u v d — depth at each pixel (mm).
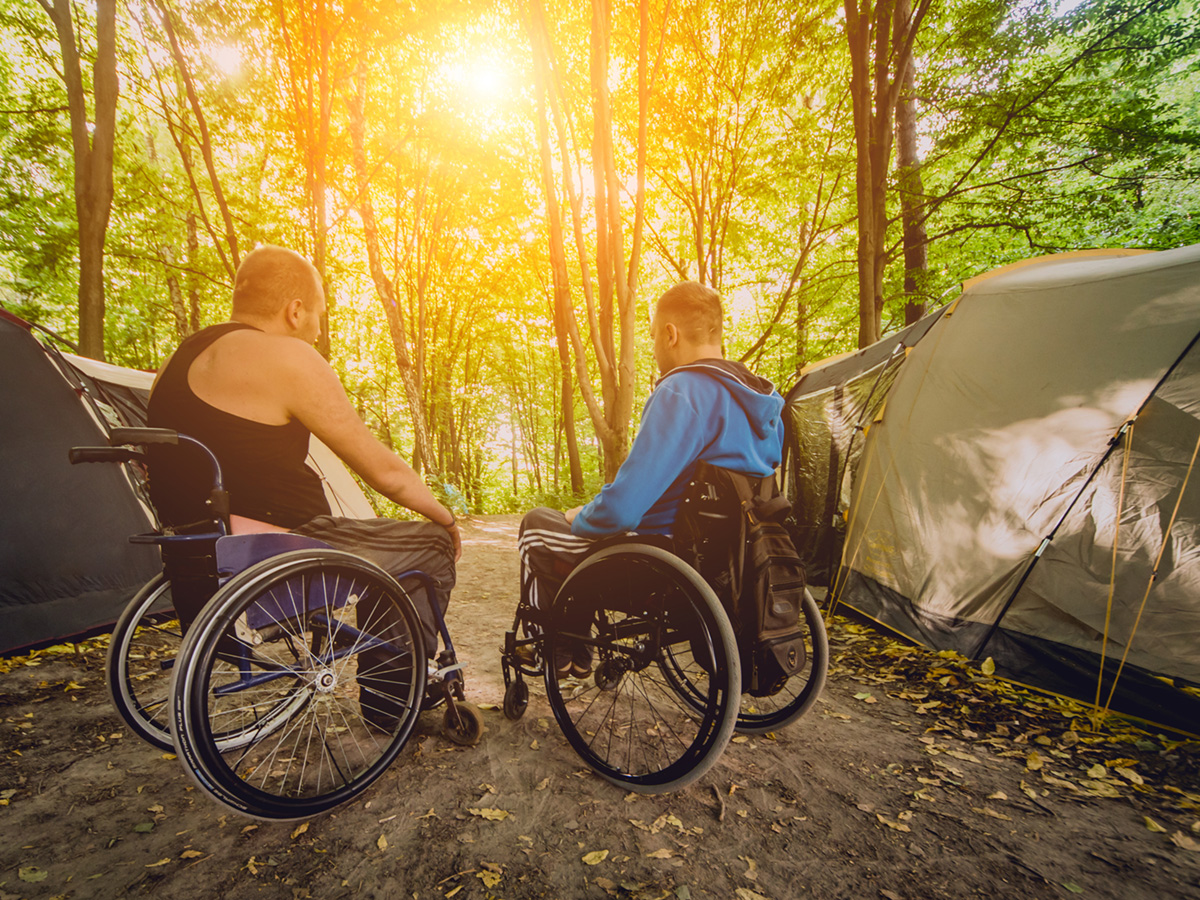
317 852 1461
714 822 1599
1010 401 2969
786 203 12156
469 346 20688
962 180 9305
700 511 1643
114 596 3303
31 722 2238
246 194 12328
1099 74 8797
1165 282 2568
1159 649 2217
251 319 1603
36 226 10789
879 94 8023
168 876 1376
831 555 4434
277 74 9992
